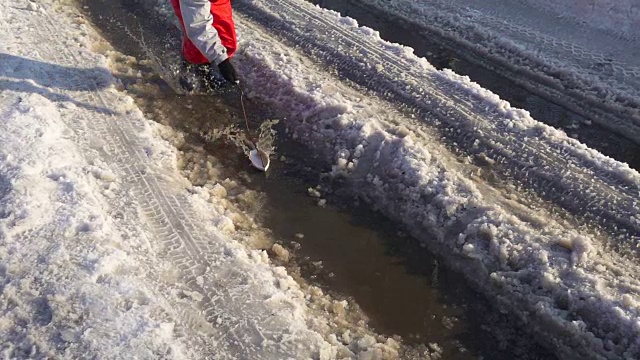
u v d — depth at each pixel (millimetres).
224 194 4195
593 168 4109
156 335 3000
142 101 4984
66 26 5770
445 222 3838
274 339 3109
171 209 3859
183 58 5258
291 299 3385
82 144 4305
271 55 5305
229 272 3447
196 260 3510
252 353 3037
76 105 4695
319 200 4191
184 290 3320
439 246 3834
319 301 3506
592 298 3264
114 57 5461
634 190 3936
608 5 5785
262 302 3291
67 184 3803
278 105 4883
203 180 4293
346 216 4105
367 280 3701
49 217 3547
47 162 3936
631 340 3115
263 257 3678
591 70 5266
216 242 3645
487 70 5477
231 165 4461
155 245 3592
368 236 3971
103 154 4258
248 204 4160
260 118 4863
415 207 3994
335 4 6531
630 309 3191
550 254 3525
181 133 4691
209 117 4875
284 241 3924
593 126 4863
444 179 4027
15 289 3143
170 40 5762
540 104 5090
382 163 4238
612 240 3670
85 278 3215
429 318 3488
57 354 2881
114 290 3186
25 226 3463
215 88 5125
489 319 3465
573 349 3232
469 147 4355
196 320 3172
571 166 4125
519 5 6164
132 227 3676
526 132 4418
